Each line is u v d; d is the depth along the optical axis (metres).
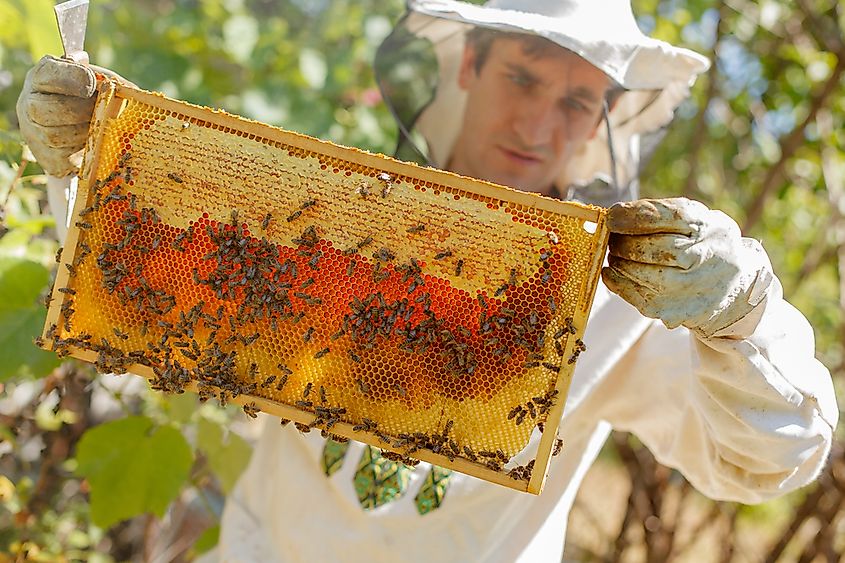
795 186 2.78
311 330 1.37
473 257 1.35
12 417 1.87
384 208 1.36
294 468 1.62
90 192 1.39
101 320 1.40
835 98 2.50
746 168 2.76
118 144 1.39
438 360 1.36
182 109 1.37
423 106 1.71
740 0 2.48
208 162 1.38
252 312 1.37
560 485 1.61
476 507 1.56
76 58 1.39
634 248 1.28
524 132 1.63
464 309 1.36
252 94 2.54
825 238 2.54
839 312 2.75
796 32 2.48
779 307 1.39
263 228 1.37
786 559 3.15
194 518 2.47
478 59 1.66
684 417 1.53
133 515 1.75
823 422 1.42
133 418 1.76
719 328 1.33
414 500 1.56
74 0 1.38
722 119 2.75
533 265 1.34
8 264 1.66
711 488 1.55
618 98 1.66
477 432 1.36
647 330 1.60
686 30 2.66
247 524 1.68
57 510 2.05
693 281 1.28
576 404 1.55
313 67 2.57
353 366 1.37
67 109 1.38
